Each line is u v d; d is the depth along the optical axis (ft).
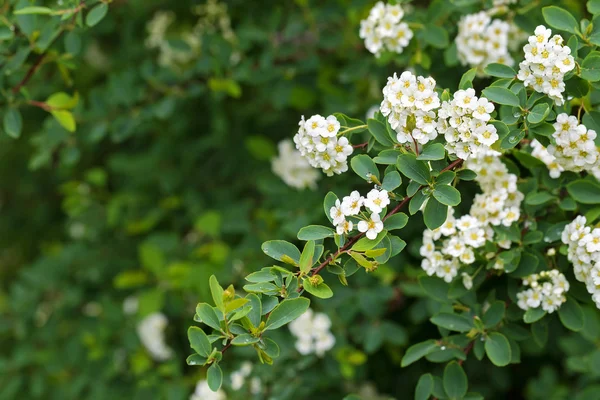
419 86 2.17
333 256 2.17
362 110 2.90
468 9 2.56
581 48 2.27
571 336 2.98
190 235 3.25
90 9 2.56
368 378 3.02
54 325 3.35
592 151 2.19
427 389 2.35
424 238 2.35
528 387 3.08
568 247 2.30
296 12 3.02
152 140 3.55
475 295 2.37
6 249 4.18
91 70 3.37
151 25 3.22
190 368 3.13
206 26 3.17
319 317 2.75
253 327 2.12
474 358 2.97
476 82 2.60
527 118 2.18
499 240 2.33
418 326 2.93
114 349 3.17
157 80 2.93
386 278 2.79
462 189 2.60
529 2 2.51
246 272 2.91
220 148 3.33
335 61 3.03
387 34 2.50
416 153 2.19
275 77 2.95
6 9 2.60
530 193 2.35
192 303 3.05
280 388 2.73
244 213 3.01
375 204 2.15
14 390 3.32
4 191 4.06
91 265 3.36
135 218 3.32
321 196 2.85
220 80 2.89
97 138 2.92
